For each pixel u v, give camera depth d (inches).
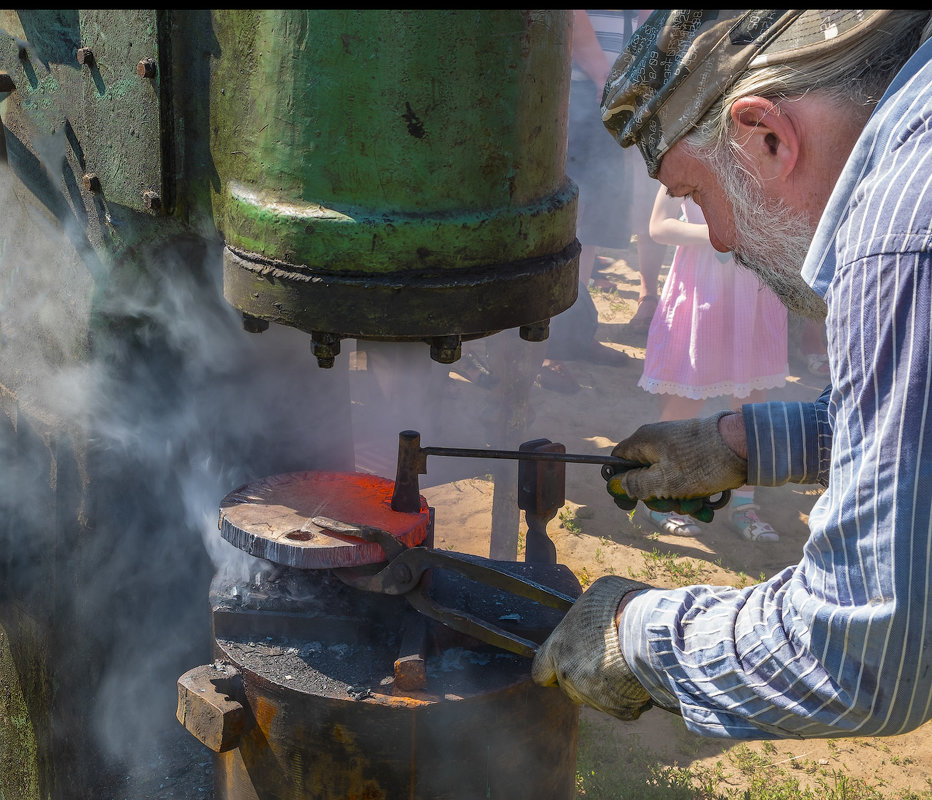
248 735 61.4
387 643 63.6
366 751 58.2
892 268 38.9
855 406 40.6
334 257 53.4
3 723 83.6
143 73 56.2
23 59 65.1
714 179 49.8
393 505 66.7
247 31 52.9
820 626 43.1
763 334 157.6
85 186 63.9
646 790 104.0
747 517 163.5
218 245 67.6
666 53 48.5
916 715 42.8
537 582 69.1
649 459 63.9
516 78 53.2
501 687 59.1
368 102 51.6
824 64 43.9
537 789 64.3
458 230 53.5
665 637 49.7
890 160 40.3
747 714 46.7
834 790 108.2
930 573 39.8
